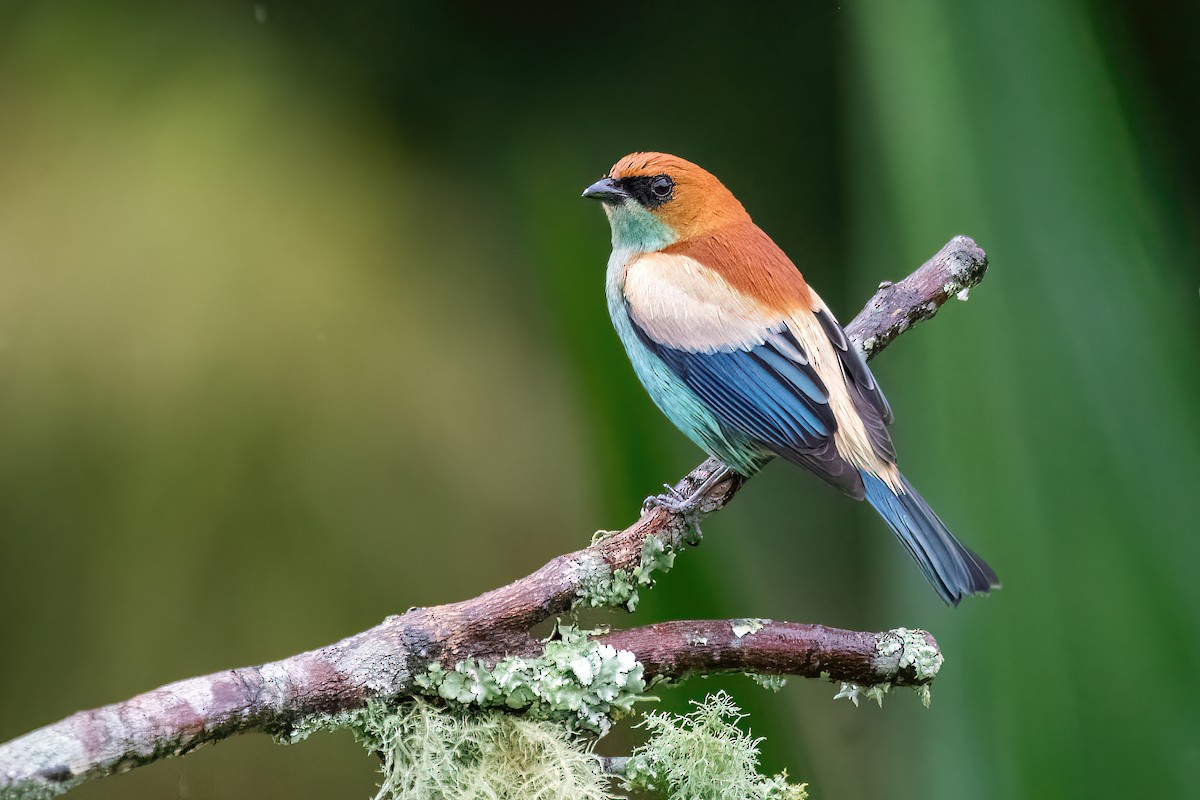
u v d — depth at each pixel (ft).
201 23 38.17
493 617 20.95
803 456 27.71
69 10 37.76
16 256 35.40
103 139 36.52
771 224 37.68
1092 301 22.88
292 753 31.71
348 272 36.42
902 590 26.45
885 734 28.86
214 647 33.27
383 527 34.60
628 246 31.76
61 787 17.31
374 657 20.08
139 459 34.06
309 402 35.22
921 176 24.06
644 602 23.57
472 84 38.58
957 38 24.47
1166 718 20.53
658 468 24.13
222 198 36.45
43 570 33.50
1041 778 20.67
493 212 37.42
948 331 23.16
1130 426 21.99
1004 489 21.90
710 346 29.27
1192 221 25.85
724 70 38.78
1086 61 24.50
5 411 34.27
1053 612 21.25
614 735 30.89
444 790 19.60
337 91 38.24
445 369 35.99
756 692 23.50
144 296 35.47
